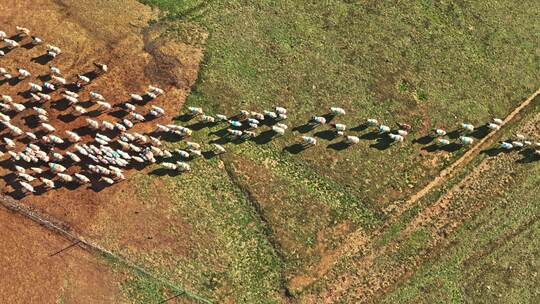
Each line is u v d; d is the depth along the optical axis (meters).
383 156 33.47
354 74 34.66
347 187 33.06
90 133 33.50
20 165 33.06
